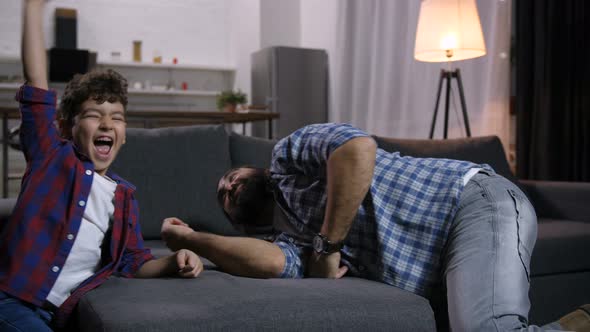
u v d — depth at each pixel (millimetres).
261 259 1366
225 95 5652
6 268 1186
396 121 5457
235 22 7734
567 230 2172
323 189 1406
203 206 2211
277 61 6688
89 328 1078
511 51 4293
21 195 1256
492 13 4254
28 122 1305
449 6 3355
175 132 2314
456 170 1387
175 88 7867
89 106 1332
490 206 1296
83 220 1292
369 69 5934
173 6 7848
